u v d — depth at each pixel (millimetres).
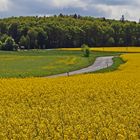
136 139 14656
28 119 17375
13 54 108500
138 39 184625
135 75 38031
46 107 20719
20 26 179750
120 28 184375
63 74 57344
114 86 27938
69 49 140250
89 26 180000
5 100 22625
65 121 17188
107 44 180000
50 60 84625
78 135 14938
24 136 14672
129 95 24016
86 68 69438
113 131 15250
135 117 17688
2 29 185000
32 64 74000
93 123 16328
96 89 26438
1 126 16406
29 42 160500
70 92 25438
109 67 62406
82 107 20344
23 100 22625
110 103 21047
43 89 26500
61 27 174625
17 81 31984
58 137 14703
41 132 15320
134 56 86688
